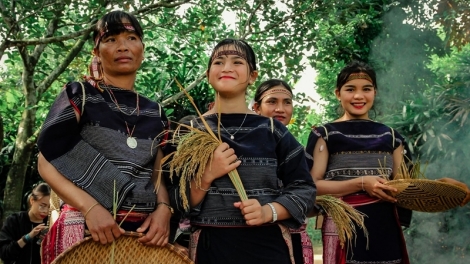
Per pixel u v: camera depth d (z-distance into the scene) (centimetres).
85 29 634
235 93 262
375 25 734
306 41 704
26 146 684
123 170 245
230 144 249
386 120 632
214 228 243
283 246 246
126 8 633
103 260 230
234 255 238
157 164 266
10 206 680
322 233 330
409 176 325
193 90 754
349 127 339
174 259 241
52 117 243
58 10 620
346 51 732
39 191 462
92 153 242
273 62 731
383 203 326
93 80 260
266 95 390
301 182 253
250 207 231
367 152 329
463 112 541
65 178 239
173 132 268
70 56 720
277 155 258
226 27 743
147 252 239
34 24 684
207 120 261
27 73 705
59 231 249
